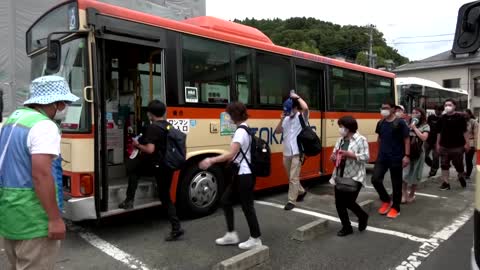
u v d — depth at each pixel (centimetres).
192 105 582
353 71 960
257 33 740
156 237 511
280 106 739
